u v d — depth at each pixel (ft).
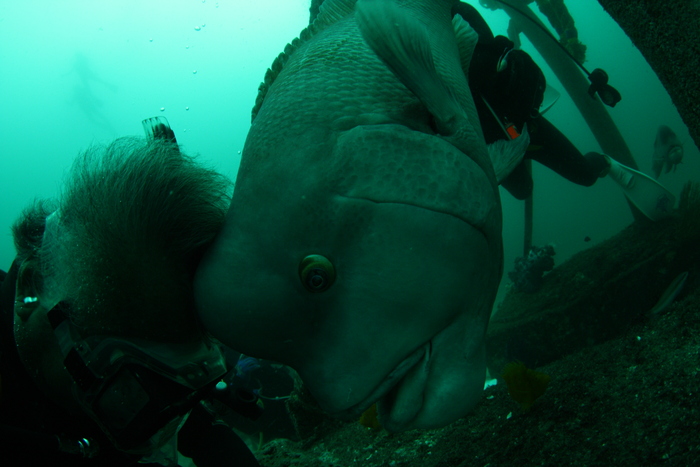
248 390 5.85
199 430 6.64
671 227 14.93
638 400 4.91
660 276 13.34
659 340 5.88
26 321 3.47
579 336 14.83
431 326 3.48
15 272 3.67
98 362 3.21
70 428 3.78
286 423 15.87
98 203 3.18
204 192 3.54
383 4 3.51
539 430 5.51
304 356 3.55
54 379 3.51
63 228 3.30
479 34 7.88
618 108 125.18
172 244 3.28
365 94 3.85
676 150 21.63
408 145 3.51
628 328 7.31
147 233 3.17
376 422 8.49
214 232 3.52
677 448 3.87
